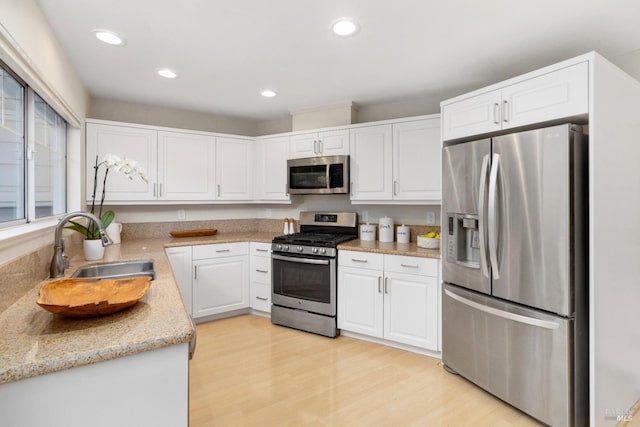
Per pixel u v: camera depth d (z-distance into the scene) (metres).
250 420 1.86
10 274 1.32
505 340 1.98
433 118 2.90
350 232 3.57
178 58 2.36
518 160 1.89
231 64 2.46
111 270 2.13
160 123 3.61
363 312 2.89
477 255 2.28
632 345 1.96
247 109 3.68
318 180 3.42
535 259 1.83
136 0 1.67
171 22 1.89
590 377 1.72
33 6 1.62
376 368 2.45
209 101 3.39
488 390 2.08
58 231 1.75
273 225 4.20
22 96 1.78
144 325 1.11
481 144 2.10
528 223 1.85
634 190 1.94
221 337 2.99
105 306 1.14
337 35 2.04
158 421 1.03
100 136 3.04
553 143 1.74
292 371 2.40
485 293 2.10
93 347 0.94
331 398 2.07
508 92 2.00
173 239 3.49
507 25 1.92
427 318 2.59
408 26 1.92
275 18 1.85
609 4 1.71
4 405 0.86
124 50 2.22
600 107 1.69
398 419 1.88
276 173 3.78
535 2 1.69
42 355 0.89
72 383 0.92
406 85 2.89
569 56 2.30
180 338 1.04
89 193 3.01
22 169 1.80
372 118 3.51
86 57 2.32
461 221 2.32
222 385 2.21
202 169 3.60
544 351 1.79
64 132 2.61
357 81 2.81
